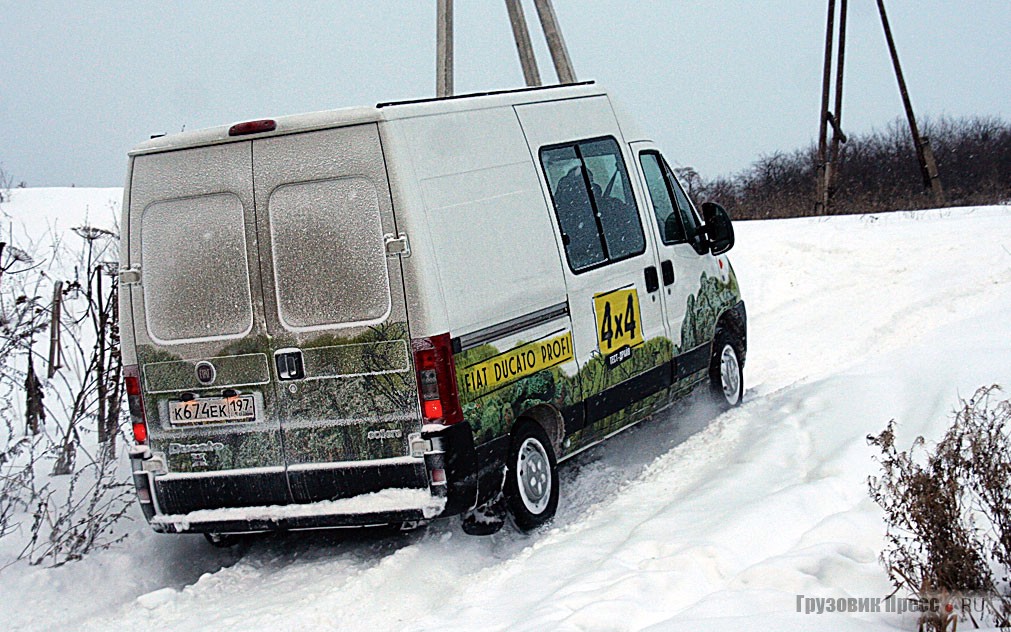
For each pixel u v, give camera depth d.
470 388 6.23
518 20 13.15
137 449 6.67
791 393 8.70
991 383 7.14
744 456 7.19
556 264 7.13
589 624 4.63
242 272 6.37
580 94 8.00
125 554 6.91
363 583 6.05
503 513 6.56
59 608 6.16
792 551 5.17
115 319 8.34
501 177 6.81
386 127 6.11
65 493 7.99
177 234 6.50
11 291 9.82
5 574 6.50
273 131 6.29
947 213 19.89
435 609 5.61
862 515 5.52
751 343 12.56
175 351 6.53
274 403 6.36
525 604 5.28
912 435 6.65
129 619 5.92
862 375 8.43
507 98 7.15
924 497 4.48
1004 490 4.63
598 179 7.86
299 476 6.34
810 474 6.48
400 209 6.06
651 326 8.16
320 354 6.23
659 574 5.11
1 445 9.16
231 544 7.20
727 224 9.23
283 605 5.91
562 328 7.11
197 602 6.15
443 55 12.84
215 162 6.42
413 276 6.04
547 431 7.19
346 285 6.16
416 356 6.05
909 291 14.00
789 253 16.86
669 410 9.51
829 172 24.69
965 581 4.34
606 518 6.63
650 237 8.34
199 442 6.54
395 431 6.14
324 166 6.20
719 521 5.77
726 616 4.46
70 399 10.84
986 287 13.55
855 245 16.70
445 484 6.07
